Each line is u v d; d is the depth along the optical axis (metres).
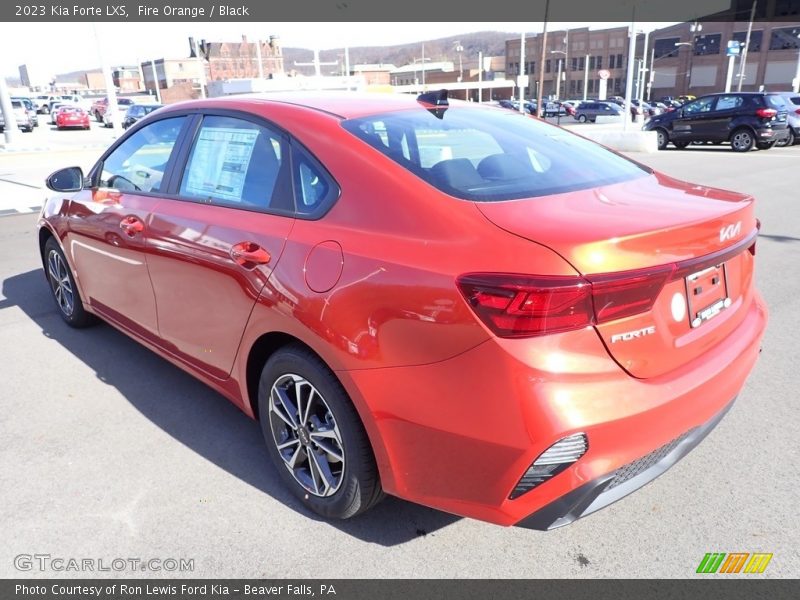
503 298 1.80
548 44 109.38
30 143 23.66
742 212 2.26
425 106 2.95
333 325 2.16
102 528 2.51
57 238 4.25
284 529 2.49
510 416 1.82
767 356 3.98
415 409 1.99
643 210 2.13
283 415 2.57
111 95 19.53
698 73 84.56
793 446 2.97
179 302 3.04
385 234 2.15
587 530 2.45
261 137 2.72
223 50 102.00
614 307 1.85
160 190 3.23
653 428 1.96
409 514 2.57
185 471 2.88
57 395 3.63
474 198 2.15
